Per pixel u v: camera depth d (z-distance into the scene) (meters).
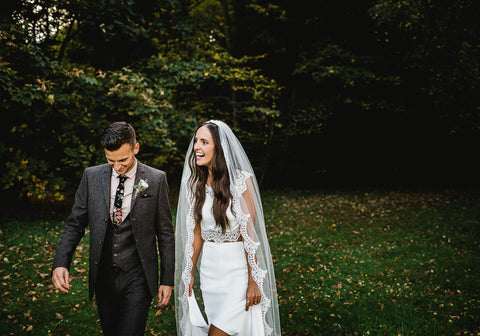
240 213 2.35
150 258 2.42
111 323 2.46
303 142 13.17
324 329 3.56
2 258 5.33
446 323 3.60
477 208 9.02
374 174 13.89
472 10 8.09
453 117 11.25
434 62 9.67
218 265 2.40
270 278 2.49
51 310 3.92
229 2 12.94
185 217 2.63
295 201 10.35
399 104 11.54
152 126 7.87
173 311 3.97
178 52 9.95
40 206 8.62
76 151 7.39
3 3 7.24
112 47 9.20
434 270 5.09
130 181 2.44
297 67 11.45
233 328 2.26
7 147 7.09
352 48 11.74
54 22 8.01
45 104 6.93
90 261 2.38
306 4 11.80
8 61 6.43
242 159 2.50
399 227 7.55
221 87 11.60
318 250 6.10
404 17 8.81
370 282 4.71
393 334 3.47
